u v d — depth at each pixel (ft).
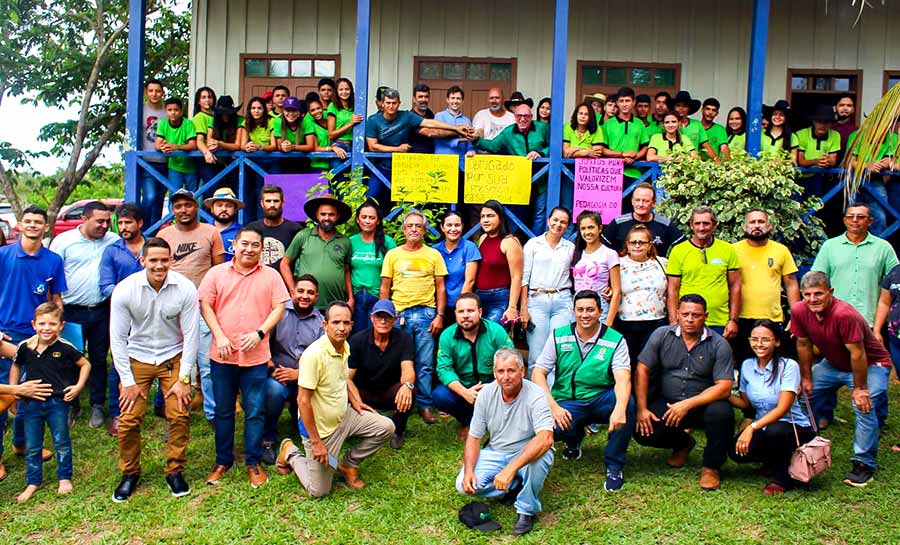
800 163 25.63
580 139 25.57
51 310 16.03
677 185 22.52
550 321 20.21
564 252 20.24
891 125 14.56
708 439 16.08
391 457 17.90
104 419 20.11
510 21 32.68
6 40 37.86
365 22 24.63
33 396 15.85
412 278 19.97
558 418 16.38
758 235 19.24
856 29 32.37
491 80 32.78
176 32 41.32
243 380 16.42
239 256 16.33
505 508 15.39
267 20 32.58
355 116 24.64
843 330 16.03
